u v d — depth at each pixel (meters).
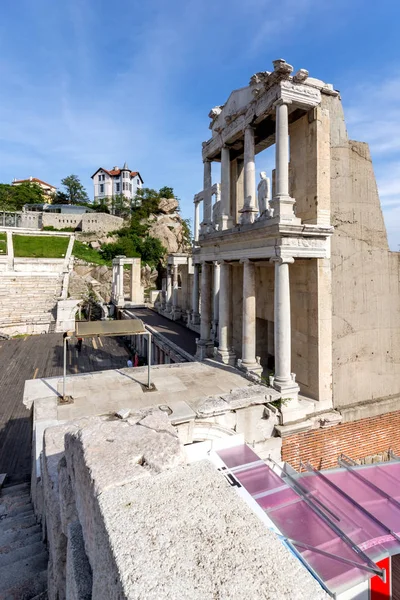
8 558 5.63
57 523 4.64
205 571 2.04
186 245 74.31
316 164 10.41
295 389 10.16
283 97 9.88
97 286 48.41
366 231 11.27
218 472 3.05
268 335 14.62
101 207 83.38
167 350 19.42
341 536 5.51
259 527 2.42
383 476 7.98
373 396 11.49
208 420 9.14
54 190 111.56
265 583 1.99
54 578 4.27
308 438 10.20
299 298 11.27
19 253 51.56
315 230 10.08
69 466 4.27
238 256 12.41
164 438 3.70
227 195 13.73
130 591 1.89
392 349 11.82
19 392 18.69
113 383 11.06
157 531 2.34
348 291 10.99
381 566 5.57
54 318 35.56
